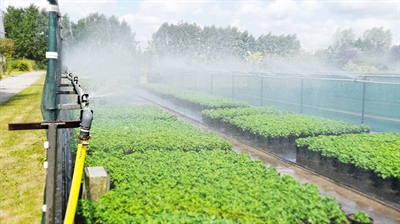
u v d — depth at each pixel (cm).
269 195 567
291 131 1144
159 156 803
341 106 1955
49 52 394
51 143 357
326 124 1255
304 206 528
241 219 495
